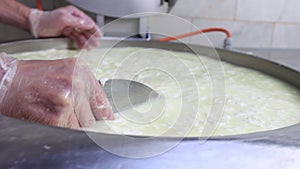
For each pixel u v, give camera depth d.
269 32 1.40
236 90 0.71
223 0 1.32
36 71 0.46
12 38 1.24
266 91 0.72
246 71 0.86
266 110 0.61
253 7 1.35
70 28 1.01
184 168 0.32
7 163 0.30
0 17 1.07
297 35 1.42
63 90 0.43
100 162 0.31
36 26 1.04
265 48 1.40
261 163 0.34
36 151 0.31
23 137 0.33
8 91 0.44
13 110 0.43
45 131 0.34
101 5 1.04
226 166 0.33
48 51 1.00
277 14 1.38
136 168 0.31
